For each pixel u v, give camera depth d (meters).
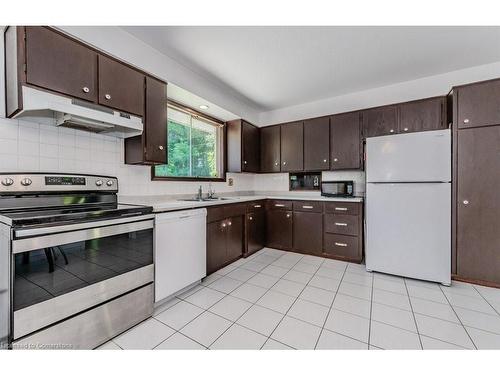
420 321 1.70
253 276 2.56
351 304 1.96
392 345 1.45
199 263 2.31
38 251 1.19
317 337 1.53
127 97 1.92
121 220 1.57
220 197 3.38
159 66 2.26
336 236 3.12
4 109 1.49
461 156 2.32
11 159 1.53
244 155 3.63
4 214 1.34
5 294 1.15
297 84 3.08
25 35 1.37
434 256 2.34
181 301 2.02
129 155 2.17
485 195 2.23
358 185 3.42
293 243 3.46
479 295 2.08
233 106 3.40
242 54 2.35
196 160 3.30
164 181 2.65
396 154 2.52
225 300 2.03
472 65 2.62
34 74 1.40
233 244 2.97
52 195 1.63
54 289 1.25
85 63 1.65
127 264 1.61
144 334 1.57
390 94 3.14
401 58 2.46
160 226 1.90
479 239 2.26
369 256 2.67
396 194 2.52
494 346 1.44
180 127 3.04
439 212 2.33
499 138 2.17
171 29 1.95
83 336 1.36
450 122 2.60
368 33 2.04
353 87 3.20
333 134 3.36
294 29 1.97
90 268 1.40
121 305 1.56
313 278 2.50
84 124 1.77
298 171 3.66
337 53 2.35
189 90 2.61
